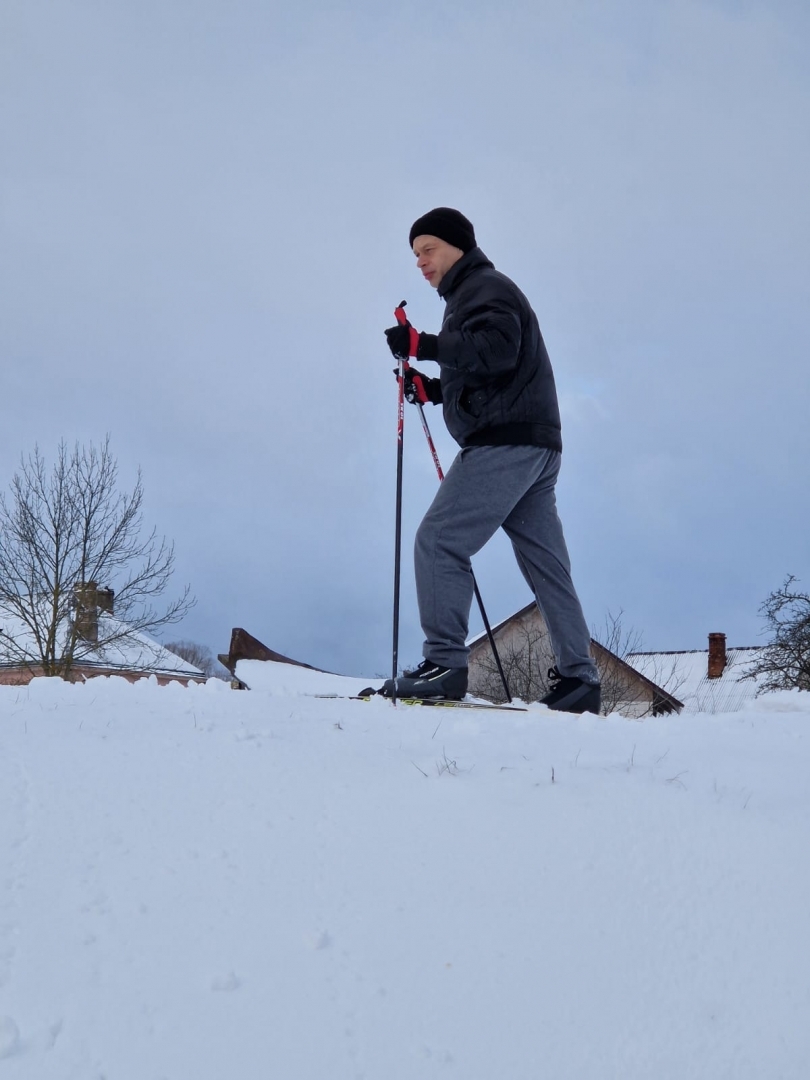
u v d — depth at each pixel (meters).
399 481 4.11
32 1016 1.45
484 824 2.15
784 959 1.75
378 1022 1.52
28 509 22.86
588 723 3.36
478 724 3.17
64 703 3.28
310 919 1.75
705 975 1.70
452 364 3.99
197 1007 1.50
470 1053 1.48
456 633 4.14
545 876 1.96
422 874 1.93
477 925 1.78
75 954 1.59
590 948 1.75
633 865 2.02
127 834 2.01
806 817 2.31
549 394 4.26
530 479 4.21
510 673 21.27
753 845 2.13
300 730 2.90
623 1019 1.59
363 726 3.06
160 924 1.70
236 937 1.68
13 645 23.31
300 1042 1.46
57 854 1.90
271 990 1.56
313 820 2.13
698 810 2.31
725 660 30.22
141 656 24.86
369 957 1.66
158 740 2.65
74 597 23.02
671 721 3.61
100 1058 1.39
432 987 1.61
